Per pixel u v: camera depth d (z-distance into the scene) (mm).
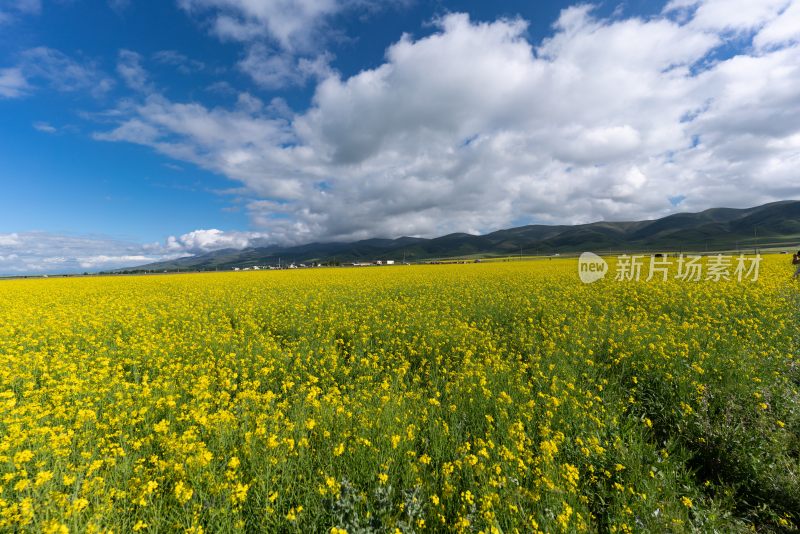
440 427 4805
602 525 3568
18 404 5961
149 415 5406
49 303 18656
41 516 3131
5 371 6738
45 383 6961
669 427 5207
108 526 3203
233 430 4711
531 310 11992
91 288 28156
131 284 31891
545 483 3643
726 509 3760
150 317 12906
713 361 6645
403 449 4344
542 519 3307
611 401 5746
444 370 7223
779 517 3660
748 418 4902
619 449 4406
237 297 18516
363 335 9766
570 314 11547
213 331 10672
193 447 4031
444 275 30391
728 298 12758
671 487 3875
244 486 3391
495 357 7547
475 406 5547
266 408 5492
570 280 21062
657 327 9180
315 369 7625
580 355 7527
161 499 3482
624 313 11555
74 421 5367
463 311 12578
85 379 6789
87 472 3865
